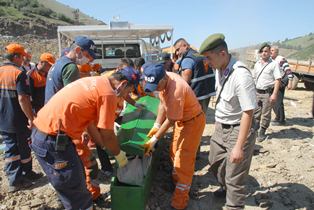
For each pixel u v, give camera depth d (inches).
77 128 125.0
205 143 271.9
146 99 230.2
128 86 129.1
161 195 182.2
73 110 121.6
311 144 267.9
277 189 191.8
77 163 127.8
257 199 179.2
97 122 126.7
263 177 206.7
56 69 159.8
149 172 165.0
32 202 175.9
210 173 210.5
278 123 331.9
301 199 182.2
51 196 183.8
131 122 188.9
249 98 132.6
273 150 254.5
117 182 155.2
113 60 388.5
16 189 189.9
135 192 145.2
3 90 181.3
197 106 156.0
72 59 162.7
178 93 144.6
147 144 152.3
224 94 144.6
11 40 1854.1
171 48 366.6
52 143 123.2
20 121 186.1
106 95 122.5
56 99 124.7
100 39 391.9
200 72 205.6
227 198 153.4
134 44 394.9
